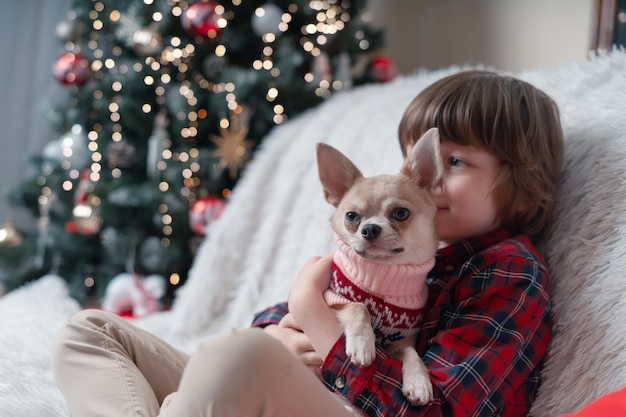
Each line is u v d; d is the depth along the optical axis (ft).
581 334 4.01
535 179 4.47
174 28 8.54
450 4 9.92
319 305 3.97
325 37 8.80
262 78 8.09
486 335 3.82
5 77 11.09
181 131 8.49
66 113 9.15
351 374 3.69
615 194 4.26
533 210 4.56
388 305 3.86
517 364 3.86
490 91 4.47
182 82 8.59
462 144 4.41
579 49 8.27
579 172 4.57
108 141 8.80
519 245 4.28
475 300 3.99
